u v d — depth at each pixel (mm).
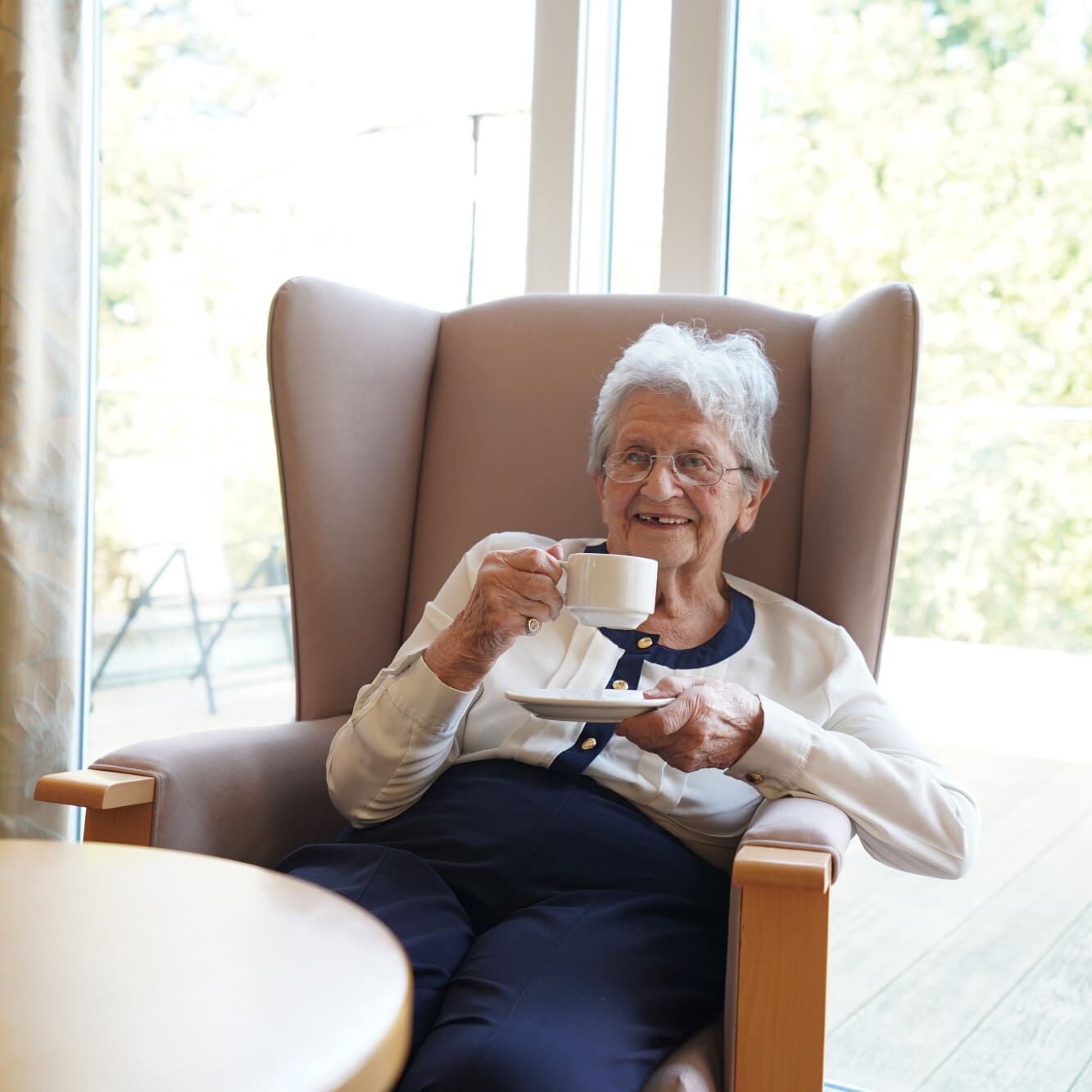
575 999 1030
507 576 1223
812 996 956
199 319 2434
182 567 2494
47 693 2008
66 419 2020
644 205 2004
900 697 1867
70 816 2047
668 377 1395
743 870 945
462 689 1280
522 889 1222
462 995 1046
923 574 1840
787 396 1607
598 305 1704
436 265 2182
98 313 2449
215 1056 626
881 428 1369
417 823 1304
